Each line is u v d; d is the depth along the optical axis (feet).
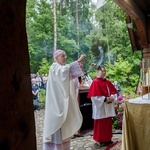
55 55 9.89
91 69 38.86
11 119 2.29
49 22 47.93
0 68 2.20
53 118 9.32
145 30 13.43
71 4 59.26
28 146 2.53
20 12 2.46
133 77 30.66
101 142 11.98
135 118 7.35
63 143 9.62
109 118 12.17
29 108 2.56
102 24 55.06
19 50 2.44
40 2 48.37
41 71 39.11
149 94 8.22
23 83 2.48
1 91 2.20
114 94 12.32
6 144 2.23
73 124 9.76
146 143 7.27
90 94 12.24
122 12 13.76
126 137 7.37
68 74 9.44
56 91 9.46
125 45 45.98
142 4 12.07
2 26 2.23
